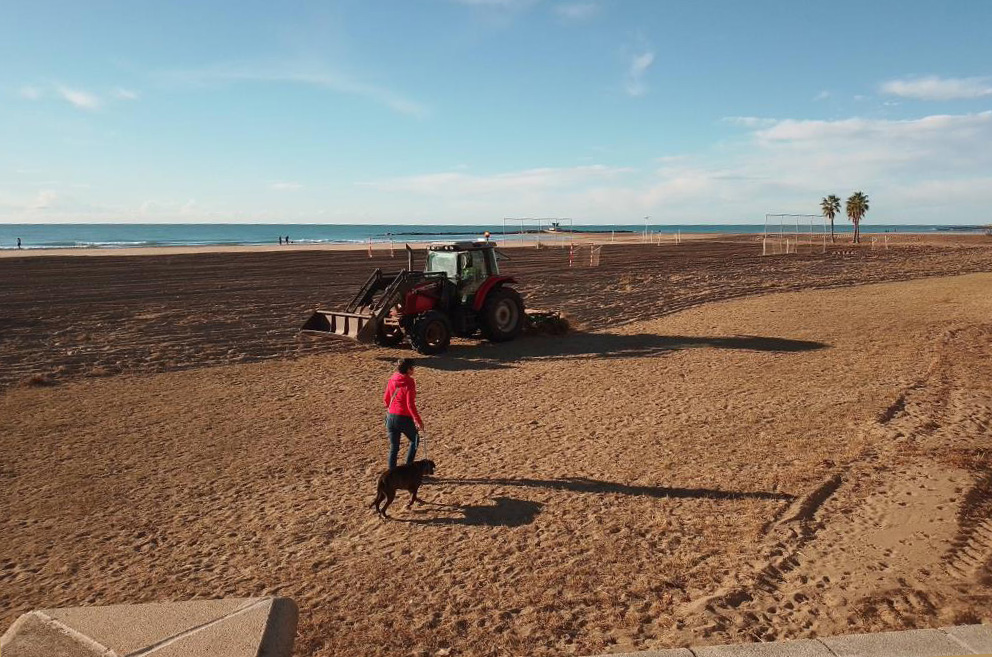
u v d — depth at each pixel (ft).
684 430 28.94
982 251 188.96
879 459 24.48
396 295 47.96
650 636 14.43
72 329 62.13
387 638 14.71
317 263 143.23
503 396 36.35
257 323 64.95
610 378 39.70
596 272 119.96
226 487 24.36
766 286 91.86
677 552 18.16
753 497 21.54
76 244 295.07
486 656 13.98
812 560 17.51
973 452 24.71
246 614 11.69
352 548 19.29
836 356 43.39
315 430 31.09
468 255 51.85
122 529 21.04
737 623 14.73
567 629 14.83
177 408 35.40
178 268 130.00
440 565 18.01
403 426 24.00
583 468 24.84
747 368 40.86
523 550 18.65
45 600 16.94
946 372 37.52
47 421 33.22
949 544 17.94
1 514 22.33
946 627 13.60
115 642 10.93
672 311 69.72
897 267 126.21
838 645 12.95
